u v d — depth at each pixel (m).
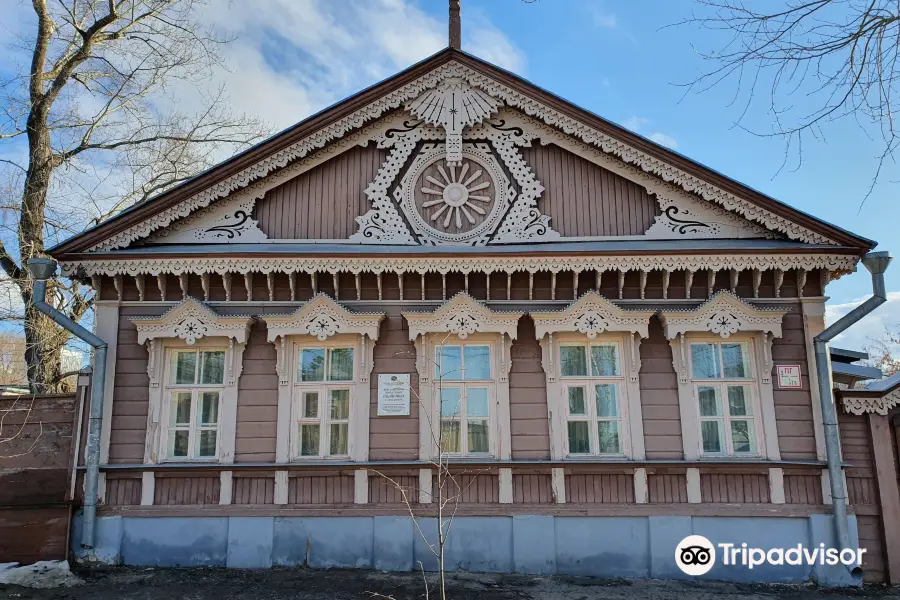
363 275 10.59
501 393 10.26
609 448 10.23
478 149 11.17
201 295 10.65
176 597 8.47
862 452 10.04
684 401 10.23
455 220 10.94
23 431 9.98
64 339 15.51
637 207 10.95
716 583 9.48
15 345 22.81
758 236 10.71
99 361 10.18
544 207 10.97
